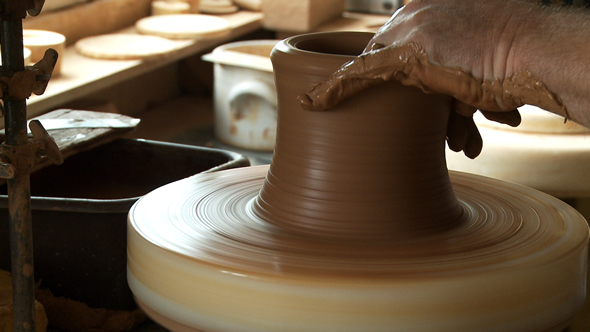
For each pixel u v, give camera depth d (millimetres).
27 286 743
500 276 707
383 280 679
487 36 693
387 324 678
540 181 1342
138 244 807
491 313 706
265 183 909
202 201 940
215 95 3307
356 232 800
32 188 1663
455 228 848
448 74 699
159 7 3785
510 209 933
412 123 799
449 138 941
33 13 693
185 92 4270
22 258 730
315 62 778
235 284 703
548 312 750
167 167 1693
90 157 1723
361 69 729
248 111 3172
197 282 728
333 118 792
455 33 703
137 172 1720
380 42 754
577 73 642
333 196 810
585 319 1289
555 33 671
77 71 2752
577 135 1413
